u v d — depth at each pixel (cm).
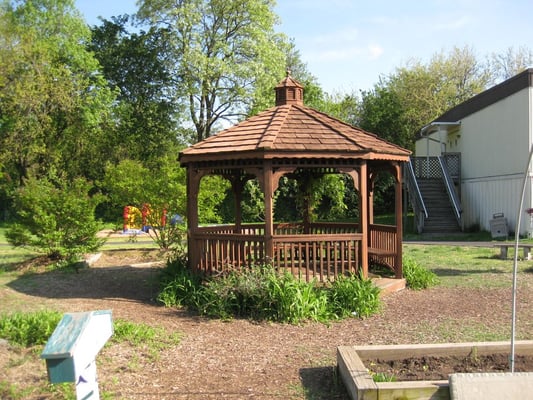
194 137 3547
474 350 511
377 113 3669
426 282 1027
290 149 853
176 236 1472
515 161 1942
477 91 4066
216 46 2809
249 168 897
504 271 1226
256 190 2600
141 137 3391
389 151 946
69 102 2938
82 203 1366
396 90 4084
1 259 1496
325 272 954
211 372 540
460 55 4209
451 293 970
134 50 3309
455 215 2273
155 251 1617
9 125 2844
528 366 485
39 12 3300
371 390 404
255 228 1243
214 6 2833
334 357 592
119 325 657
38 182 1470
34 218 1333
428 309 839
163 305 876
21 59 2702
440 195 2373
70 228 1371
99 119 3219
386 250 1070
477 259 1439
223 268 901
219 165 938
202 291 847
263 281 793
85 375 314
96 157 3375
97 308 827
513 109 1947
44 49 2830
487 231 2173
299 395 476
